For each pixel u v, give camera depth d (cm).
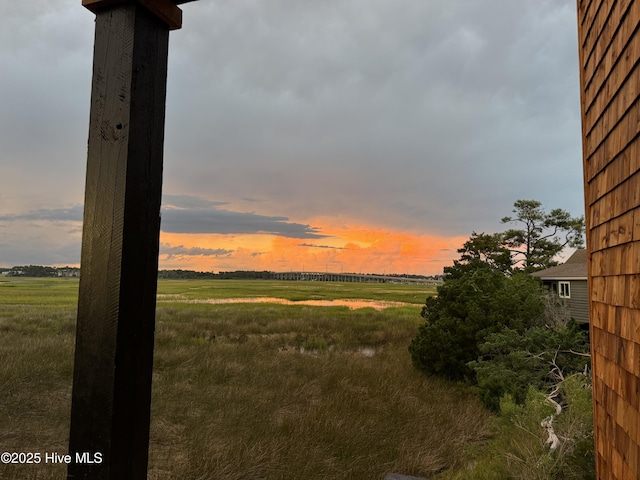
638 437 177
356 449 536
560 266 1836
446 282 1060
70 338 1087
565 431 457
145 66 147
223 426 592
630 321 190
